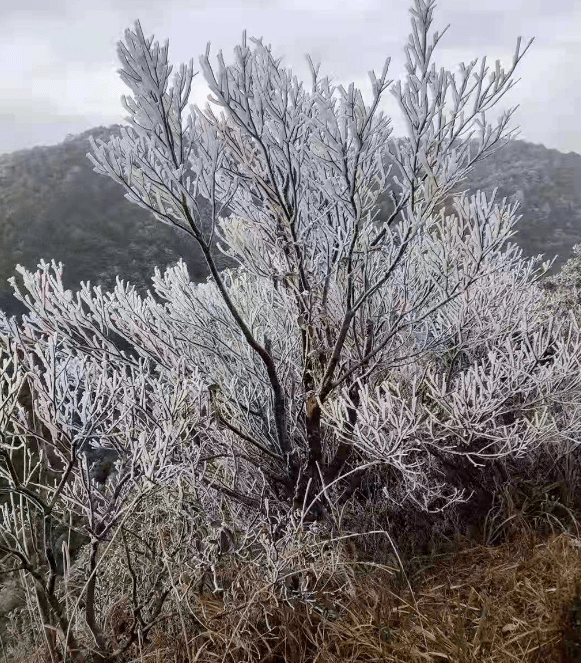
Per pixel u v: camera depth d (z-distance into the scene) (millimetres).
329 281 3436
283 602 2496
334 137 2543
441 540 3217
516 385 3180
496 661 2166
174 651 2451
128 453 2910
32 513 2891
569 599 2291
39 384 2586
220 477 3613
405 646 2234
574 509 3242
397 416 2984
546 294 5125
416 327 3852
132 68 2230
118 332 3561
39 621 2881
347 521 3312
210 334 3701
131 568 2553
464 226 3281
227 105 2461
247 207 3201
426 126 2607
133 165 2447
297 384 3764
